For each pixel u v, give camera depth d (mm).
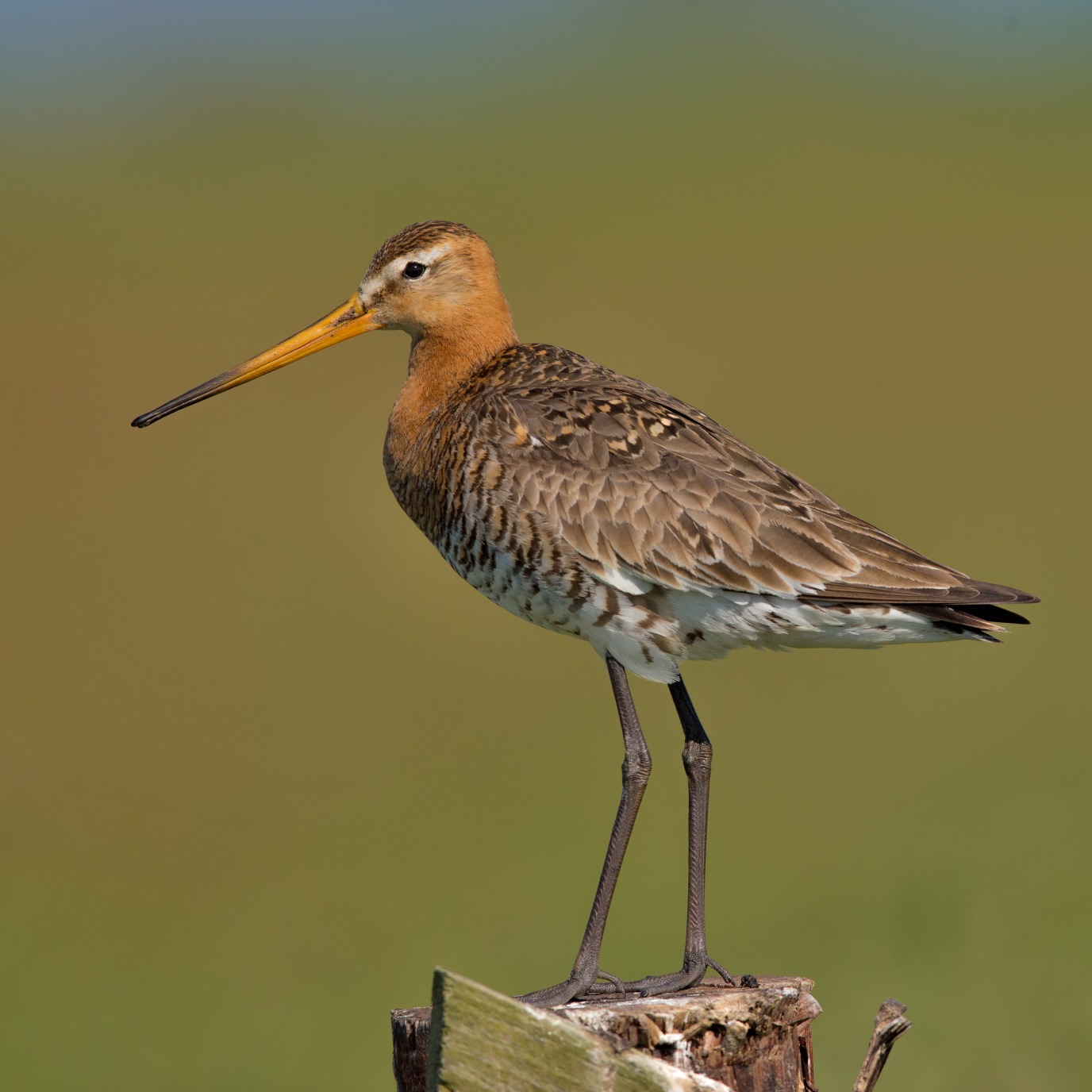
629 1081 5211
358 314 9258
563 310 28516
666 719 16547
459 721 16938
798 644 8117
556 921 13156
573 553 8031
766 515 7887
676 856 14141
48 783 15945
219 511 22031
